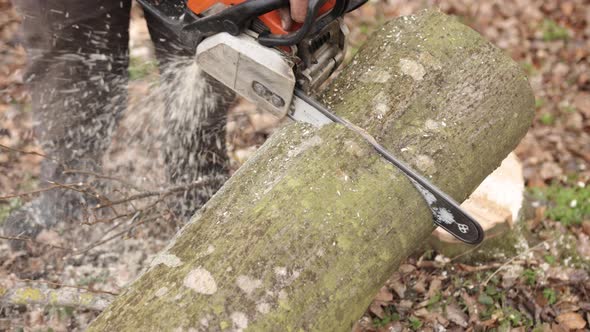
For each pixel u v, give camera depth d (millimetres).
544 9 4668
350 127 1870
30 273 2621
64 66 2492
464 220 1752
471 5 4645
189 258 1584
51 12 2314
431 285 2648
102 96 2658
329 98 2053
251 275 1536
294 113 1994
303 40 1940
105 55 2561
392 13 4406
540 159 3500
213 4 2014
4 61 3479
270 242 1584
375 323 2545
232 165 3176
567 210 3111
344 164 1757
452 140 1958
